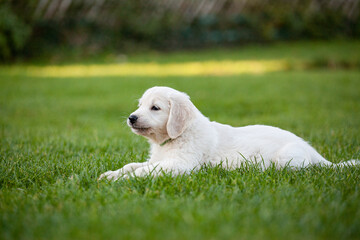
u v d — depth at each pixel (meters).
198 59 16.19
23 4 15.44
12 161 4.29
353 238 2.46
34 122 7.41
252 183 3.41
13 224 2.67
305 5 20.36
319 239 2.44
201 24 18.70
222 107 8.62
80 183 3.52
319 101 9.12
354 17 21.06
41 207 2.97
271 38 19.67
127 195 3.13
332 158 4.48
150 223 2.62
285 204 2.95
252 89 10.70
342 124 6.68
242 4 19.53
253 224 2.61
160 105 4.12
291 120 7.10
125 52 17.56
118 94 10.21
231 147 4.11
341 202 2.99
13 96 10.02
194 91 10.45
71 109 8.73
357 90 10.27
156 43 18.22
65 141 5.49
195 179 3.51
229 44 19.28
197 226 2.57
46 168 3.99
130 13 17.42
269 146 4.06
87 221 2.67
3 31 14.70
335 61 14.91
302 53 16.72
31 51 15.84
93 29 16.98
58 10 16.16
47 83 11.73
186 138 4.03
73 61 16.02
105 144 5.31
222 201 3.01
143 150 5.08
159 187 3.31
